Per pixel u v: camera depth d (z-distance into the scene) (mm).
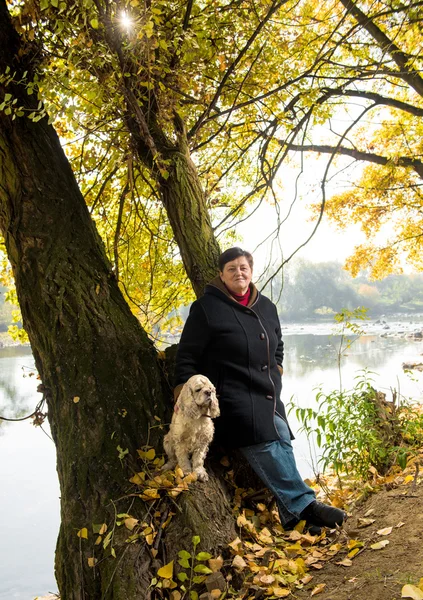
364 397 4887
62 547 3373
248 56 6480
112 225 7895
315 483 5305
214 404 3439
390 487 4082
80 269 4328
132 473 3570
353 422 4676
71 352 3996
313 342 31328
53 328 4090
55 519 7297
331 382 14406
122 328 4215
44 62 4465
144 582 3053
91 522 3354
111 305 4316
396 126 13055
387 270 16562
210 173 7711
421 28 7828
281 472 3760
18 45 4625
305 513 3770
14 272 4391
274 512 4031
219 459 4020
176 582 3066
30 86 4039
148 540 3178
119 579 3055
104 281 4406
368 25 8500
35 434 11719
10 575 5812
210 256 4879
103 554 3199
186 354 3803
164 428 3902
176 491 3367
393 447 4488
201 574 3074
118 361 4012
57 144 4805
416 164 12641
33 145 4543
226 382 3828
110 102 4512
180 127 5285
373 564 3029
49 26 4723
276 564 3240
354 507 4031
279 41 6609
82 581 3188
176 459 3637
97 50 4117
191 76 5359
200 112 6680
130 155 4965
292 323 70500
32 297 4211
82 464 3580
